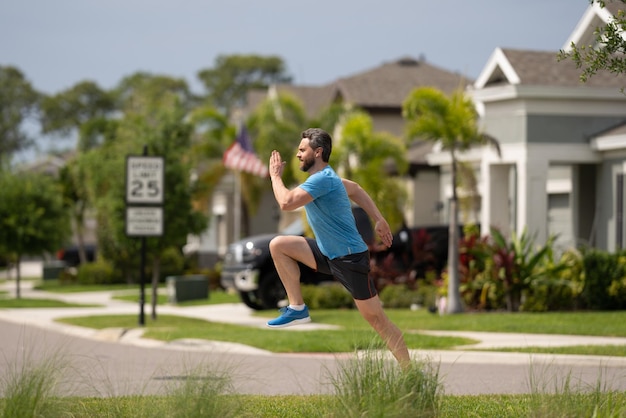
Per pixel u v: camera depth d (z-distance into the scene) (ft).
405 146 171.01
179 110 134.10
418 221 196.75
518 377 72.02
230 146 221.66
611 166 139.85
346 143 165.48
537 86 137.08
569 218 151.12
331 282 146.61
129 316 128.16
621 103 141.28
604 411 42.70
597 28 56.39
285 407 52.39
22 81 574.15
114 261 228.63
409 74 238.27
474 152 160.35
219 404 42.45
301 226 145.07
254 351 91.20
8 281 260.62
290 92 270.26
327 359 84.69
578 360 79.10
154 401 45.50
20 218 175.01
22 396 41.63
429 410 42.88
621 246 138.10
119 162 131.13
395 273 145.59
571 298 126.21
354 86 228.02
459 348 87.04
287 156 206.90
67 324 120.98
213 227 269.44
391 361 44.47
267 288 139.13
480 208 169.89
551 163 142.10
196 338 99.71
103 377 71.56
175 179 129.29
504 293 127.44
